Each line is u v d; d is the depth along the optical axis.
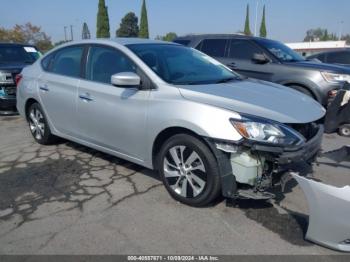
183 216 3.34
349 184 3.37
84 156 4.98
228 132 3.05
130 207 3.54
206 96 3.39
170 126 3.41
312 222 2.80
